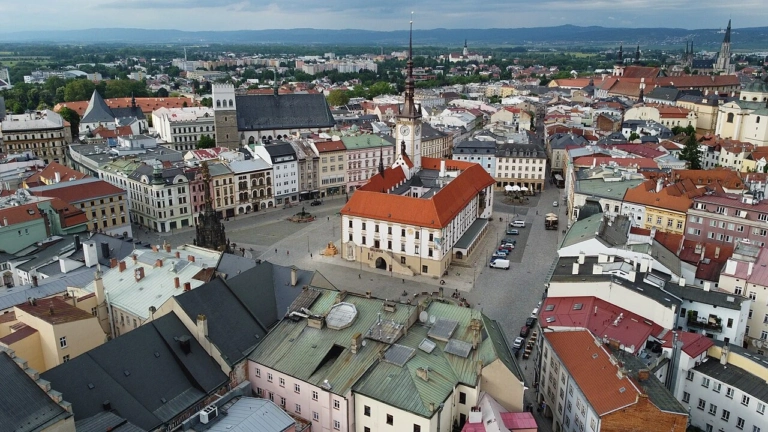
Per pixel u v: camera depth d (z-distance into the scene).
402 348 87.69
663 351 92.50
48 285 114.19
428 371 83.25
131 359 81.94
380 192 176.25
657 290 106.19
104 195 184.00
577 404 82.81
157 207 196.88
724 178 190.12
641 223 163.88
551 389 94.69
